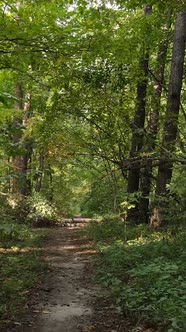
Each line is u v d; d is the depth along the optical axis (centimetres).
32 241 1314
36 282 763
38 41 652
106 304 635
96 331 525
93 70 1204
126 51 910
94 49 717
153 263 734
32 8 666
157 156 1087
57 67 838
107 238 1347
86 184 2888
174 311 504
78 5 721
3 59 708
